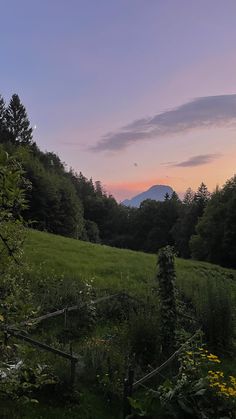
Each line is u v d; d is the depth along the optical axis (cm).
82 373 814
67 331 1041
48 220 6316
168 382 685
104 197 13875
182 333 1018
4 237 378
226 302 1223
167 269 1085
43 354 789
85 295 1227
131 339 973
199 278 1911
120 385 777
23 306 415
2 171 339
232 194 5884
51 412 682
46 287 1288
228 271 2725
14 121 9675
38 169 6362
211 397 681
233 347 1196
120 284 1582
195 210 8612
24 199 370
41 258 1755
